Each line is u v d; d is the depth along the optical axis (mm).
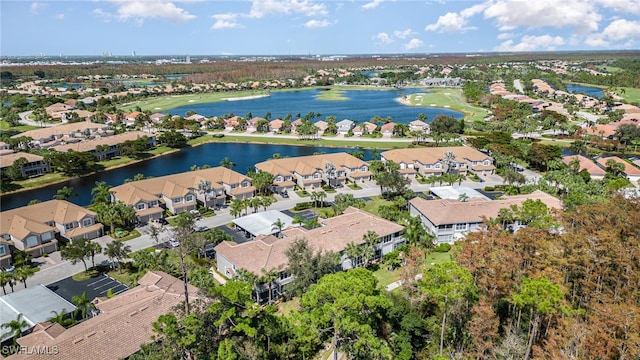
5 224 90250
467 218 95438
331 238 82000
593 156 174875
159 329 48406
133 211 99875
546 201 101188
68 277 80562
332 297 53000
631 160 165375
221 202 118750
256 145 199875
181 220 90875
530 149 152625
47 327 57938
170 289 64250
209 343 50656
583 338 48875
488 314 54688
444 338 59938
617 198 91875
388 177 119438
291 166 136125
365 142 199875
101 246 90438
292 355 57844
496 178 144000
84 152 153250
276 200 122750
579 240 67500
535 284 52375
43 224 92688
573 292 64438
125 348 52375
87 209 104625
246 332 49594
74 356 50281
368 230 85562
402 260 82188
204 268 79000
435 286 55438
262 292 72125
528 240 69375
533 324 56625
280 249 77000
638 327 47625
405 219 98562
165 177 119188
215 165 164500
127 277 80438
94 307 64000
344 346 55156
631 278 61500
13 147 176875
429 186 135375
